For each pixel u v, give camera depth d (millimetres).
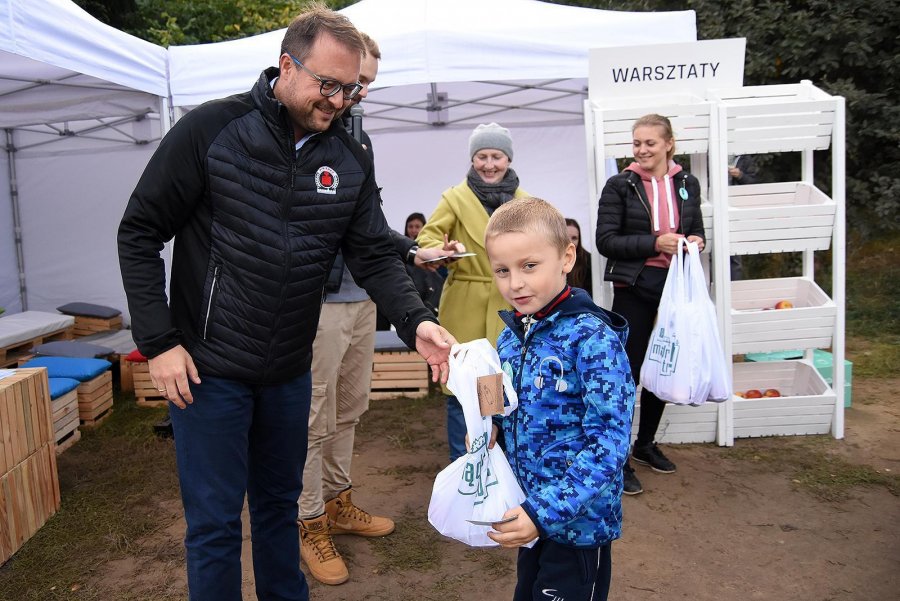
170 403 2135
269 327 2105
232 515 2135
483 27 4992
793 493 3756
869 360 6184
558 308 1867
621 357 1785
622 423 1726
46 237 7164
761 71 8719
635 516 3557
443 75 4914
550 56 4957
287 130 2031
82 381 4969
